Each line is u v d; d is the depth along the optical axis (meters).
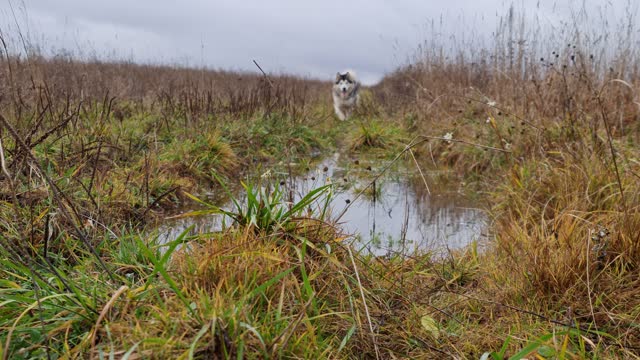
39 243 2.83
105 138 5.22
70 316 1.95
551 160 4.80
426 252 3.38
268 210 2.67
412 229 3.97
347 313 2.30
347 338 1.99
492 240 3.55
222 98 9.38
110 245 2.94
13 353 1.75
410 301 2.51
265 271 2.27
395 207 4.66
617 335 2.17
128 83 9.69
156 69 13.60
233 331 1.77
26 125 4.80
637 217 2.72
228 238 2.54
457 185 5.67
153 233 3.33
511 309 2.39
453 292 2.64
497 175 5.40
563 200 3.65
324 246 2.68
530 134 5.58
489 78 8.47
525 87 6.62
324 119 9.87
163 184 4.72
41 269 2.46
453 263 2.99
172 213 4.30
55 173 3.89
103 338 1.82
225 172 5.80
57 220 3.04
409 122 8.88
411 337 2.24
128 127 6.09
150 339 1.64
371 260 3.01
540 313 2.36
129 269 2.62
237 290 2.14
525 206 3.91
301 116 8.74
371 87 19.59
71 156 4.23
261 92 8.52
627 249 2.59
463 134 7.01
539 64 6.86
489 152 6.03
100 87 8.30
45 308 1.94
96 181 3.94
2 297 1.97
